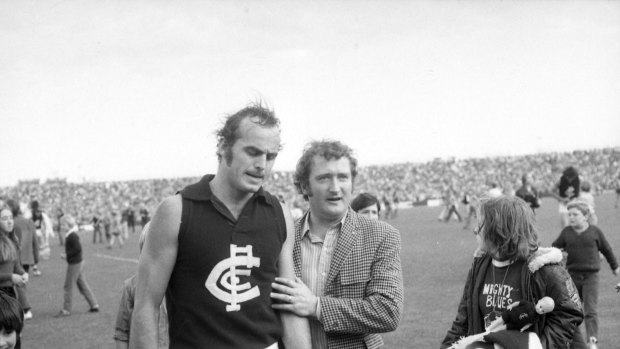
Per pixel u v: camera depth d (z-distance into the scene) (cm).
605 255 912
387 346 950
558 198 1906
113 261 2661
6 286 998
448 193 4228
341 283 446
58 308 1544
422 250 2275
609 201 4791
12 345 464
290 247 382
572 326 448
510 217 457
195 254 348
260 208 365
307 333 386
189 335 348
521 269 460
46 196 8025
